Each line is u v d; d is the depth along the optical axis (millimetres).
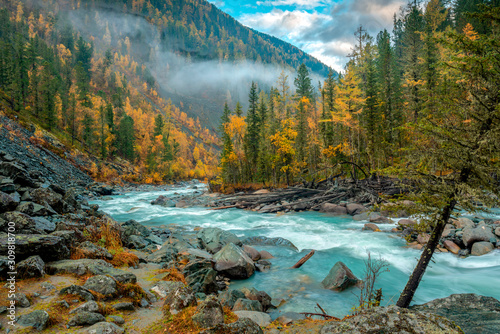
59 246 6422
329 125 45938
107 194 51188
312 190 35219
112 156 95375
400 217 21531
